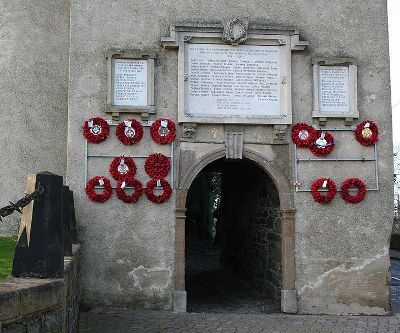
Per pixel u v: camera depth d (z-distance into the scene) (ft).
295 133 33.09
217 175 83.30
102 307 31.40
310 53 33.86
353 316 32.12
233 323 28.84
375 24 34.53
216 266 54.08
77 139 32.12
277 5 33.88
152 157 32.12
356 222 33.30
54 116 35.73
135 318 29.27
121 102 32.35
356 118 33.58
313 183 33.12
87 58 32.58
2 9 36.32
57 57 36.24
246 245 43.39
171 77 32.89
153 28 33.06
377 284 33.04
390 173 33.78
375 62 34.27
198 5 33.37
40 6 36.37
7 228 34.65
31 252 16.94
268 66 33.40
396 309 34.86
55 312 16.12
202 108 32.78
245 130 33.12
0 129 35.27
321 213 33.17
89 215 31.73
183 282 31.83
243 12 33.58
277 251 34.65
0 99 35.45
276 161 33.19
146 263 31.86
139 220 32.01
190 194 87.10
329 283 32.83
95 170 32.04
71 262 20.66
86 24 32.81
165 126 32.32
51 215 17.24
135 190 31.86
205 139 32.78
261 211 38.60
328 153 33.32
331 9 34.30
